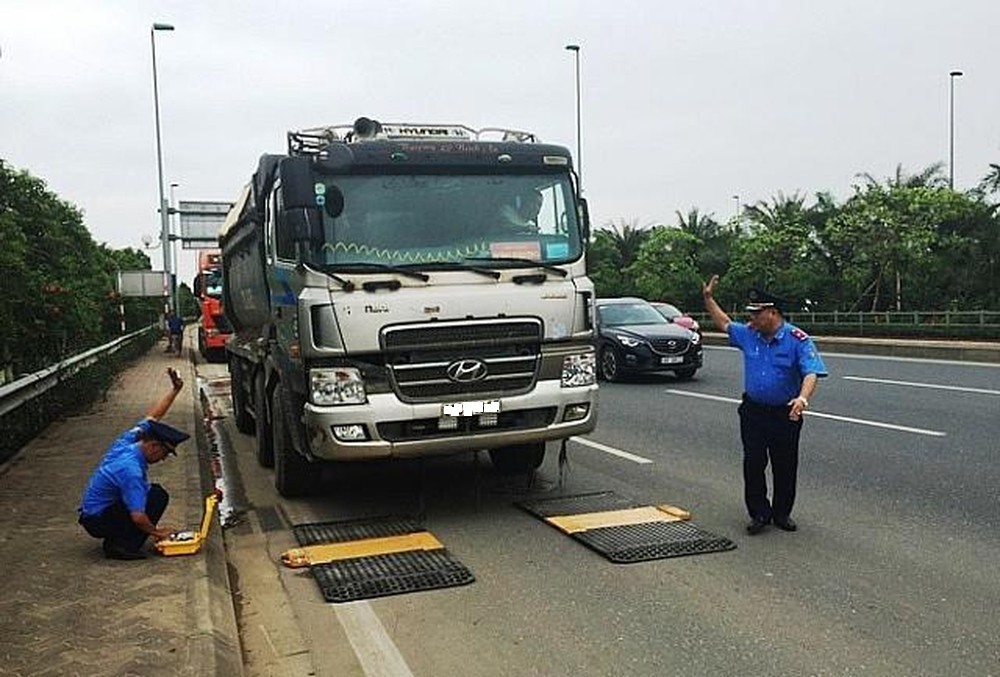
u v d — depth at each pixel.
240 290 11.13
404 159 7.21
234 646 4.77
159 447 6.11
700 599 5.35
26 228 19.59
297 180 6.84
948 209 32.12
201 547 6.09
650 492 8.07
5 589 5.30
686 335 17.39
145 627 4.72
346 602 5.54
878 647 4.59
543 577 5.86
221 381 20.86
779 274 36.53
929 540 6.33
